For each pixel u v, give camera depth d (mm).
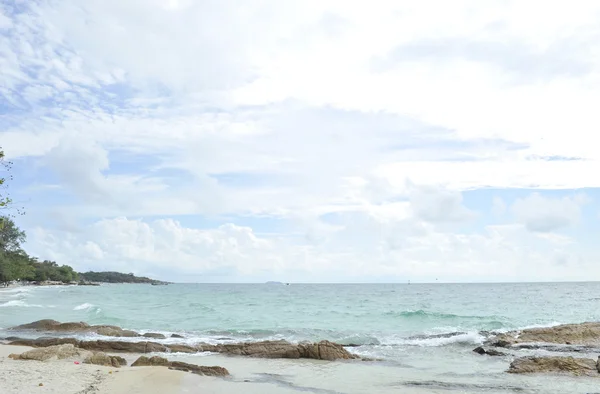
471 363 18828
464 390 13812
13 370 14180
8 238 121188
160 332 28188
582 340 22750
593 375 15578
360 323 34719
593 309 47812
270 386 14148
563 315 40688
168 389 12828
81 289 133500
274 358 19891
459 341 24484
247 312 45188
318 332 28375
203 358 19844
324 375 16172
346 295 91750
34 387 11852
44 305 51500
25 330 27719
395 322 35250
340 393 13383
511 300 66812
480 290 120500
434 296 83500
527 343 22469
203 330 29766
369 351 22234
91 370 14938
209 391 13055
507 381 15023
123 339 24609
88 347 21672
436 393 13453
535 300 66750
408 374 16438
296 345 20484
